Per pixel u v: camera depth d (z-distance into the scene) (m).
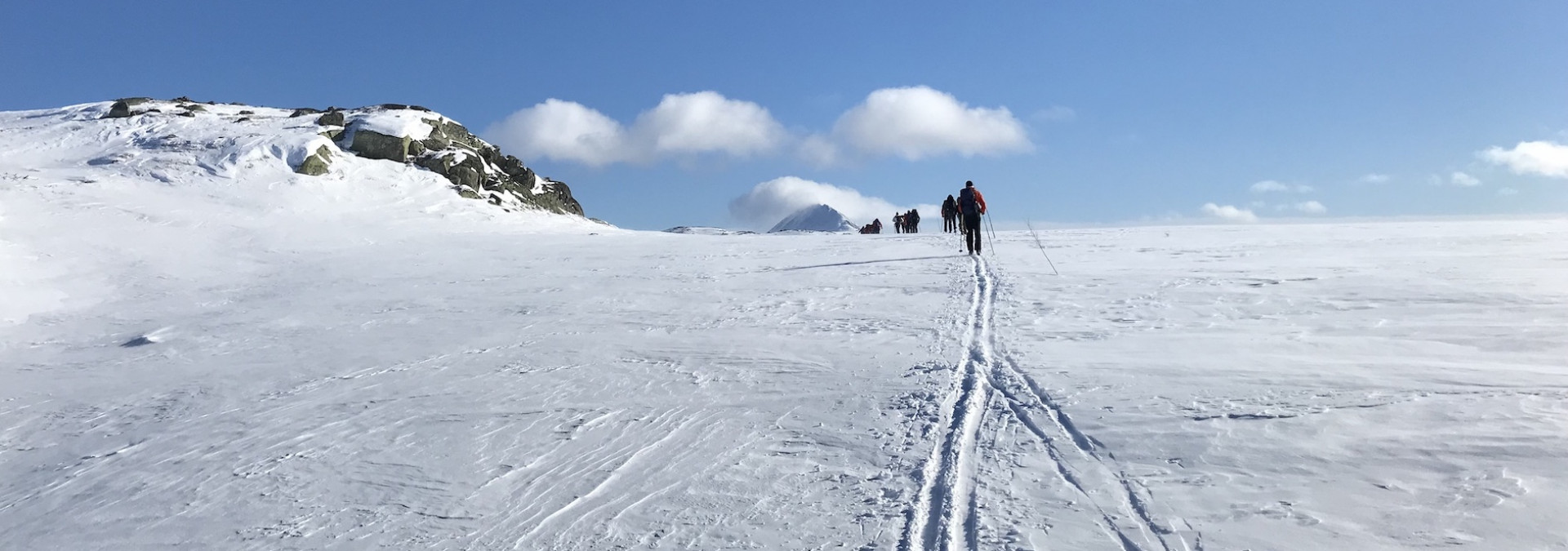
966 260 17.98
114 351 14.24
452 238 30.89
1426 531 4.49
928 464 6.02
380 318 15.12
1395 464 5.32
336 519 5.93
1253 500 5.02
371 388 9.80
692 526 5.34
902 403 7.55
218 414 9.27
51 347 15.16
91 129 45.59
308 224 32.59
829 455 6.40
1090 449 6.04
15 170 36.81
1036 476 5.64
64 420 9.87
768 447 6.70
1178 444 5.96
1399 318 9.59
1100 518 4.94
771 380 8.75
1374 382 7.00
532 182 50.50
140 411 9.89
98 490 7.16
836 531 5.09
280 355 12.51
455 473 6.66
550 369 10.01
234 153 39.97
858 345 10.20
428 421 8.13
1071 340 9.63
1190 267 14.94
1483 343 8.20
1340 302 10.77
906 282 15.20
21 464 8.36
